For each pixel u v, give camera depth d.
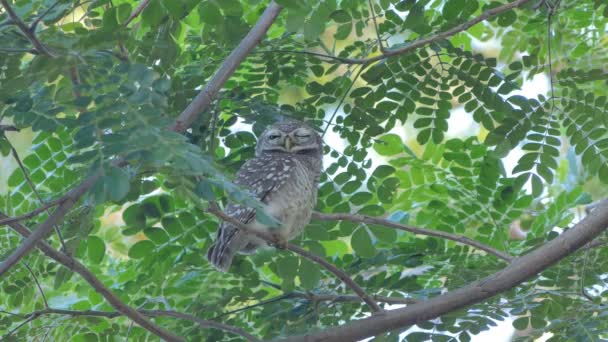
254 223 9.94
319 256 10.14
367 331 9.28
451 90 10.70
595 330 9.52
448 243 11.40
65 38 7.41
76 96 6.91
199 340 10.70
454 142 11.07
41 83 7.79
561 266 10.26
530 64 10.62
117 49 8.11
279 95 12.07
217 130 10.77
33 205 10.09
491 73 10.47
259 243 10.36
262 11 11.17
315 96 10.84
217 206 7.89
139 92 6.69
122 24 7.96
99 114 6.42
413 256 10.85
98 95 6.69
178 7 7.64
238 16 8.84
